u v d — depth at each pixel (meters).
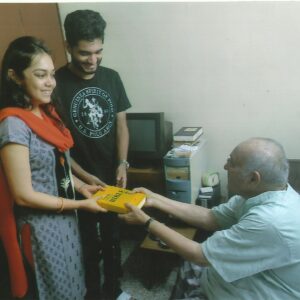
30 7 2.26
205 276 1.39
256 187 1.20
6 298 1.68
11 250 1.37
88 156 1.86
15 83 1.27
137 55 2.48
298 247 1.12
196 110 2.48
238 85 2.34
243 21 2.20
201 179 2.39
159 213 2.12
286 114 2.30
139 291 2.08
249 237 1.15
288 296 1.19
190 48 2.35
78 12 1.63
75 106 1.78
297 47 2.15
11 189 1.26
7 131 1.20
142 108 2.60
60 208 1.35
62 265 1.44
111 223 1.93
